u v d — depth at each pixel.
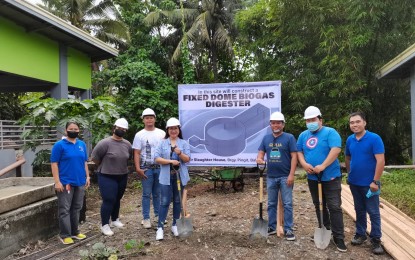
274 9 12.24
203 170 10.57
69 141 5.07
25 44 9.34
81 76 12.39
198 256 4.38
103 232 5.29
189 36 18.09
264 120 7.04
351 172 4.57
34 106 7.79
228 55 19.38
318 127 4.57
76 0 19.78
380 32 11.12
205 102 7.23
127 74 13.72
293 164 4.80
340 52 11.02
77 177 5.07
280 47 13.29
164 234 5.26
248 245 4.68
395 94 12.73
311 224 5.53
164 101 13.55
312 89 11.84
